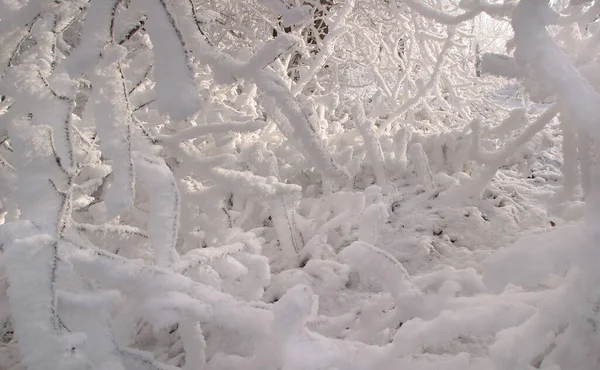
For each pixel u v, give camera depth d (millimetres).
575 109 815
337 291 1770
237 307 1081
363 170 2904
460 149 2889
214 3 3590
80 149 1620
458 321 977
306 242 2105
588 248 847
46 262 884
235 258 1534
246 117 2598
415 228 2297
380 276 1182
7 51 1148
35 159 979
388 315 1287
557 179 3113
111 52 1027
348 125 4156
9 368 1241
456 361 984
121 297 1183
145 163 1181
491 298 1124
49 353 823
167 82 808
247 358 1244
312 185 2713
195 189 1855
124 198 1026
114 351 952
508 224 2301
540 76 848
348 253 1179
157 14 836
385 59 4758
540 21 803
